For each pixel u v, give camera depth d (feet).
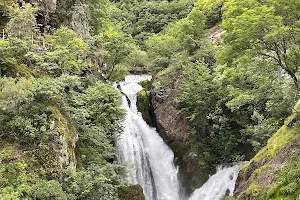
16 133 42.98
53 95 46.70
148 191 78.43
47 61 54.80
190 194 77.25
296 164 41.57
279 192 41.09
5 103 41.39
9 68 49.42
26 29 58.95
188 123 84.64
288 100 53.52
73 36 66.33
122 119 67.41
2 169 37.47
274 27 40.06
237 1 45.98
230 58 46.78
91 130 55.42
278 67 46.16
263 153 53.21
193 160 79.87
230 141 75.66
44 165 42.06
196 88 79.92
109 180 47.52
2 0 62.59
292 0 42.22
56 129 45.75
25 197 35.68
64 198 37.68
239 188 54.19
